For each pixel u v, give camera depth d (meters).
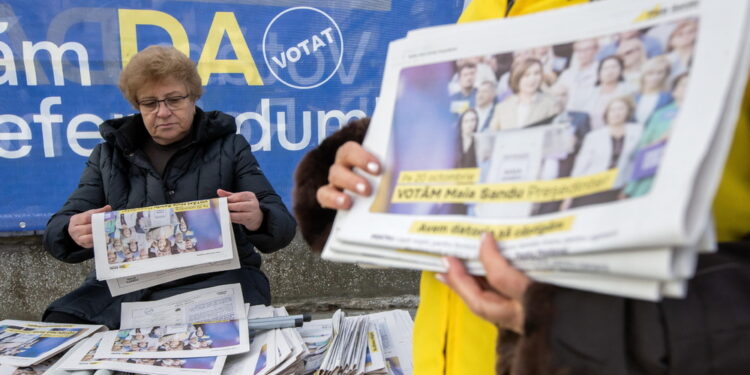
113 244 1.33
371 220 0.54
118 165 1.57
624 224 0.35
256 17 2.12
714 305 0.39
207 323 1.30
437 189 0.52
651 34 0.42
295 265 2.43
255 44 2.14
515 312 0.45
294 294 2.45
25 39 1.95
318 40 2.20
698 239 0.34
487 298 0.46
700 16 0.39
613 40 0.44
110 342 1.22
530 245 0.41
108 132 1.51
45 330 1.33
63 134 2.05
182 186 1.57
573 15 0.48
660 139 0.37
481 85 0.53
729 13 0.37
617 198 0.38
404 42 0.61
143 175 1.58
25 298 2.19
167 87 1.47
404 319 1.50
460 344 0.64
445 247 0.47
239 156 1.65
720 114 0.34
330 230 0.71
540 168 0.45
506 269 0.42
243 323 1.29
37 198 2.06
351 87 2.27
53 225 1.44
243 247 1.63
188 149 1.60
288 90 2.21
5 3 1.91
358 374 1.12
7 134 1.99
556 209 0.42
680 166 0.34
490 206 0.46
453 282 0.46
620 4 0.45
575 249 0.38
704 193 0.34
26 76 1.98
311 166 0.72
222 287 1.47
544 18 0.50
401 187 0.54
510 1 0.64
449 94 0.55
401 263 0.51
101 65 2.04
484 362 0.61
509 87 0.51
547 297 0.42
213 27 2.10
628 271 0.35
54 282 2.22
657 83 0.40
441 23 2.28
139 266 1.32
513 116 0.49
